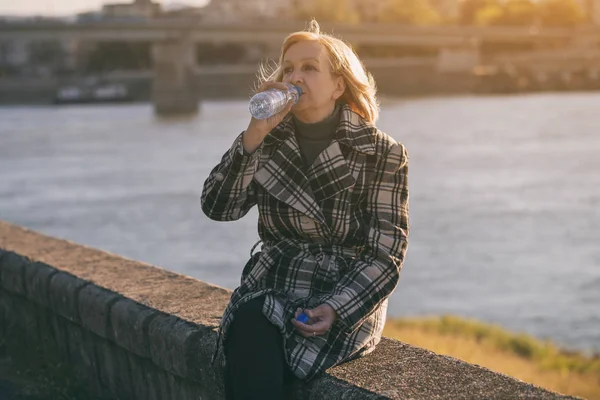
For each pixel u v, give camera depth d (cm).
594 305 2419
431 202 4462
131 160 6188
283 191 268
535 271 2908
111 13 12988
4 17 8488
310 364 262
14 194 4688
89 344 404
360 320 260
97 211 4128
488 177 5303
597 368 1188
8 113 11762
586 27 14950
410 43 11462
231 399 268
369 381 260
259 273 275
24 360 460
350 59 274
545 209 4197
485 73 13588
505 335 1459
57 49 16588
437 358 278
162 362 337
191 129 8738
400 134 8038
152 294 378
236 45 14800
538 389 249
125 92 13100
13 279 466
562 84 14625
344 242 272
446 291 2619
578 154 6397
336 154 267
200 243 3369
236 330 256
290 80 267
